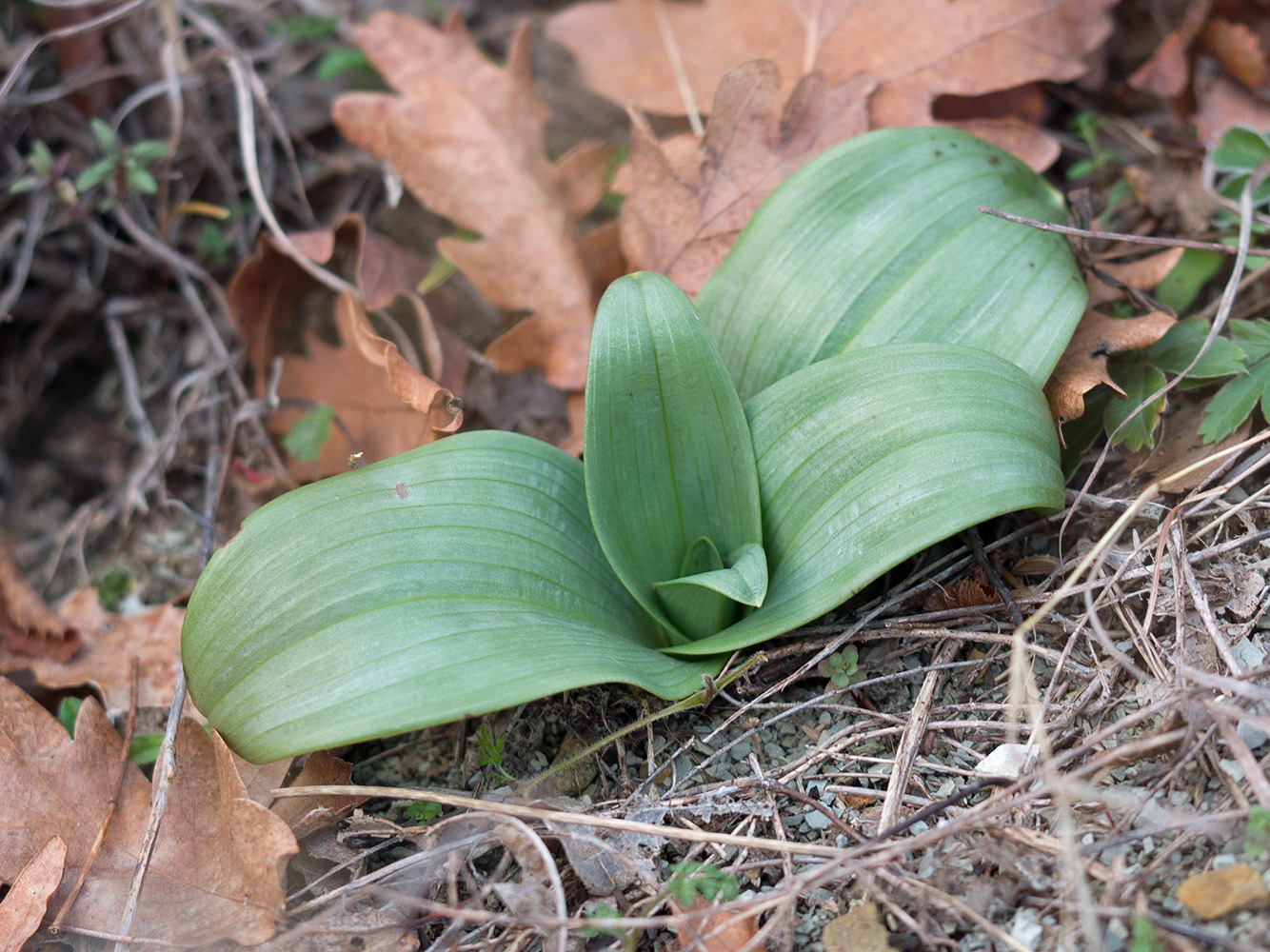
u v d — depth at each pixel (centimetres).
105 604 33
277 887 25
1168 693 24
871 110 33
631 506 27
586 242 34
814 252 28
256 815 25
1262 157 30
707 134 32
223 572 26
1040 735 23
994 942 23
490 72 34
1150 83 34
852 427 26
